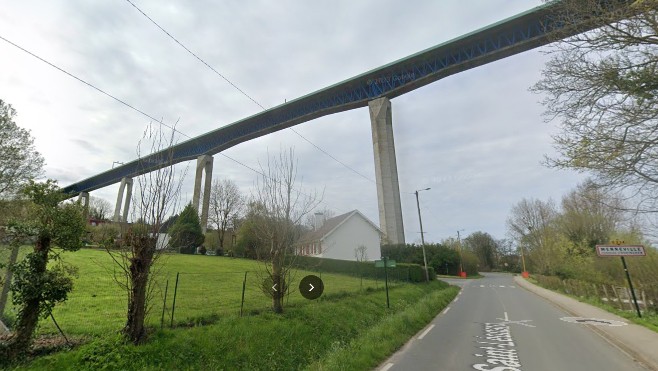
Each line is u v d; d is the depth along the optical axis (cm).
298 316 1066
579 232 3578
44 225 668
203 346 737
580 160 850
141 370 621
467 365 763
